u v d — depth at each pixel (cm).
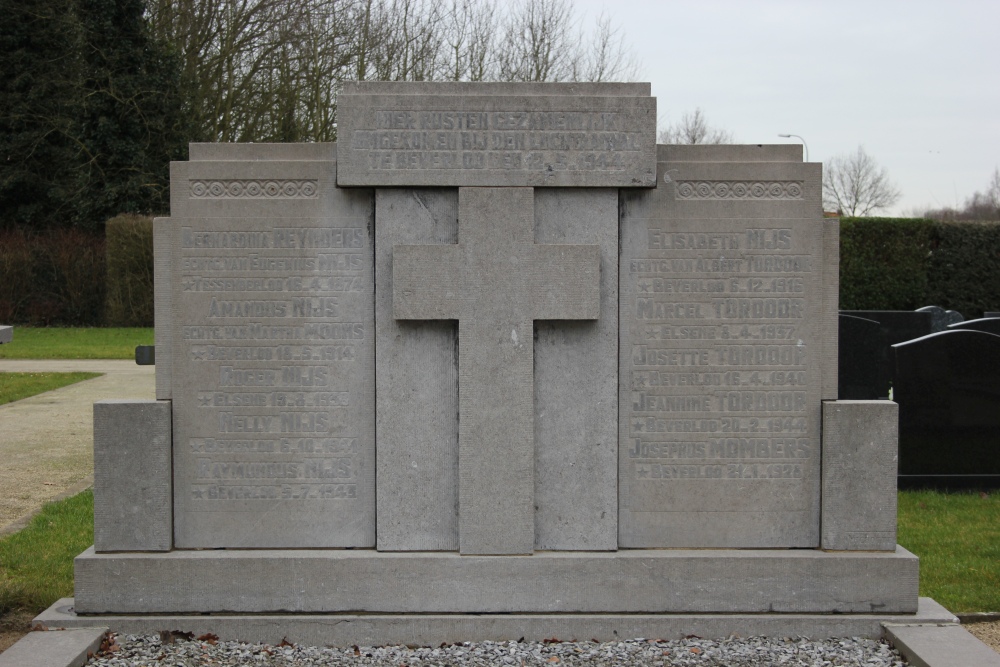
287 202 505
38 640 465
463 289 498
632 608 501
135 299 2858
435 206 504
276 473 511
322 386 509
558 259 498
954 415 866
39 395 1493
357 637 490
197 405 508
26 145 3098
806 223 509
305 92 2694
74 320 2917
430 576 498
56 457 1011
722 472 516
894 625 491
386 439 506
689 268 511
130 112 3011
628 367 512
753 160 514
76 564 493
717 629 493
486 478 501
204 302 506
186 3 2928
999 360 863
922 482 870
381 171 495
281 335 508
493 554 502
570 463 509
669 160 514
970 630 524
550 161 497
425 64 2684
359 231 507
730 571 501
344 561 496
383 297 503
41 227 3145
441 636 491
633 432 514
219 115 2878
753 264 511
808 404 514
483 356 500
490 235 498
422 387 506
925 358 866
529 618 493
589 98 497
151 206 3053
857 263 2672
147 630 488
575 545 510
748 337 513
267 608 496
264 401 509
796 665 459
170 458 506
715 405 514
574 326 507
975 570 620
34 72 3138
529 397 501
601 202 505
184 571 495
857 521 508
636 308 511
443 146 496
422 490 508
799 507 516
